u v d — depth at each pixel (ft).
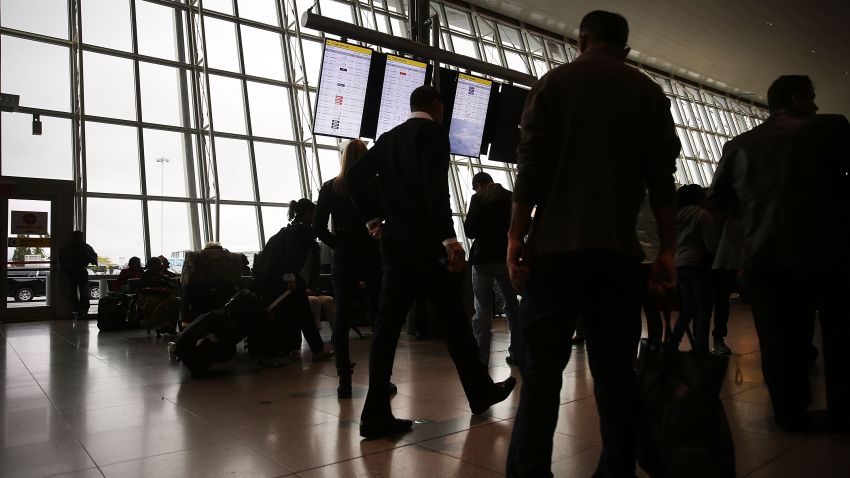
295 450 7.15
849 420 7.61
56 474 6.40
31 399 10.42
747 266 8.05
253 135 41.32
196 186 38.75
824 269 7.64
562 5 50.78
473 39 54.24
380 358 7.83
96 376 12.90
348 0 47.85
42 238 30.96
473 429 8.00
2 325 28.04
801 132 7.95
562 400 9.52
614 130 4.98
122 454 7.09
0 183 29.94
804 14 49.62
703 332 12.91
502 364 13.66
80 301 30.89
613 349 5.01
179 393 10.86
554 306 4.98
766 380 8.00
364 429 7.61
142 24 38.91
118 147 36.50
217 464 6.66
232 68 41.93
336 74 17.71
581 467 6.34
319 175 42.52
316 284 15.87
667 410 4.87
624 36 5.52
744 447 7.06
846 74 66.08
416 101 8.52
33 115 32.22
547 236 4.96
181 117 39.19
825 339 7.86
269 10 44.86
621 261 4.89
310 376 12.62
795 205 7.84
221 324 12.79
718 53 59.82
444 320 8.34
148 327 21.99
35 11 35.29
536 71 58.34
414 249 7.92
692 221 13.03
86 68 36.22
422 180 7.86
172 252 37.11
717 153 74.95
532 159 5.06
